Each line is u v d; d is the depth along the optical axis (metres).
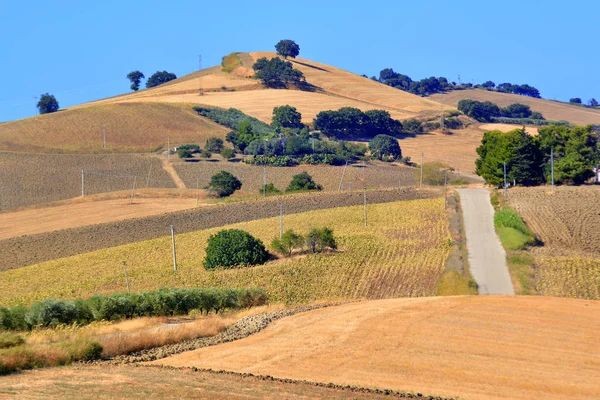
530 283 152.38
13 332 111.88
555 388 76.62
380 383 78.12
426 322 103.12
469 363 84.94
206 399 67.62
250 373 81.12
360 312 111.06
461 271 163.62
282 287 157.25
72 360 86.06
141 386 71.12
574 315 106.31
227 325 108.19
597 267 162.25
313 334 98.94
